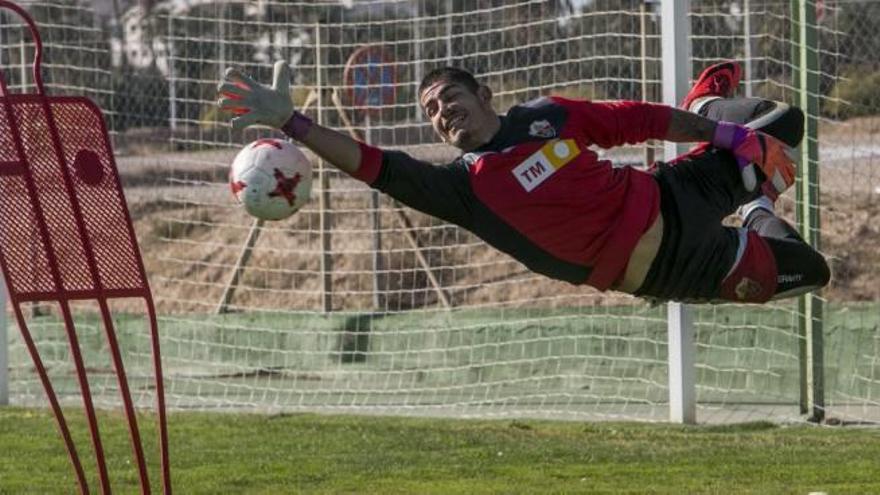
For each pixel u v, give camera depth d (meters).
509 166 19.97
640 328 42.88
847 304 42.00
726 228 21.50
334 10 53.75
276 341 45.88
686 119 20.94
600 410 38.00
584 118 20.45
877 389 38.00
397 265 55.50
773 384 39.69
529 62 50.72
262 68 52.72
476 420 36.69
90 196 20.91
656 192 20.66
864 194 49.62
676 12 34.19
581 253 20.34
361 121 50.59
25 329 20.50
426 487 28.14
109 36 62.91
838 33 46.16
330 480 29.06
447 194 19.84
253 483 28.84
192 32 59.78
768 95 45.16
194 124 61.88
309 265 57.97
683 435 33.75
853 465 29.59
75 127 20.92
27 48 49.06
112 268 21.00
